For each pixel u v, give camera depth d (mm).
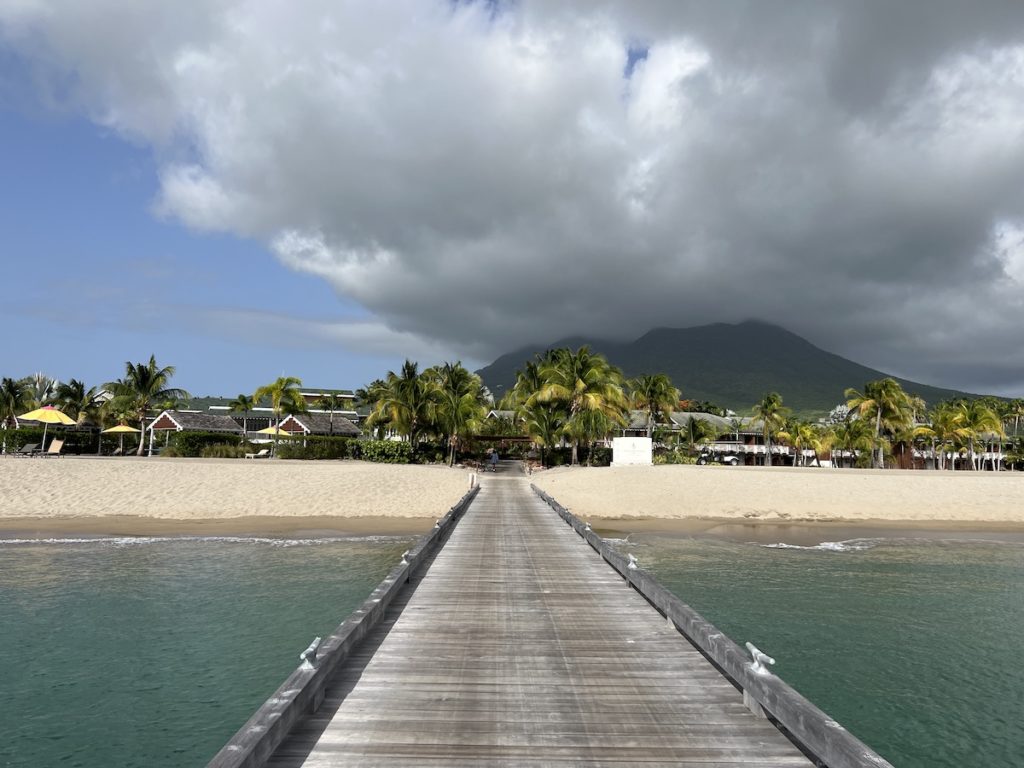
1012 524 28828
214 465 34781
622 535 24344
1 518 25219
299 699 5227
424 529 24594
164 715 8852
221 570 17297
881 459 74000
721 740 5219
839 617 13820
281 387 56812
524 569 12773
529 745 5113
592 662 7160
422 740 5180
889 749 8438
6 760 7738
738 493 32719
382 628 8484
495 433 80250
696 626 7371
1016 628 13172
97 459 38312
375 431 68375
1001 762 8125
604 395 55750
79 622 12688
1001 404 110750
